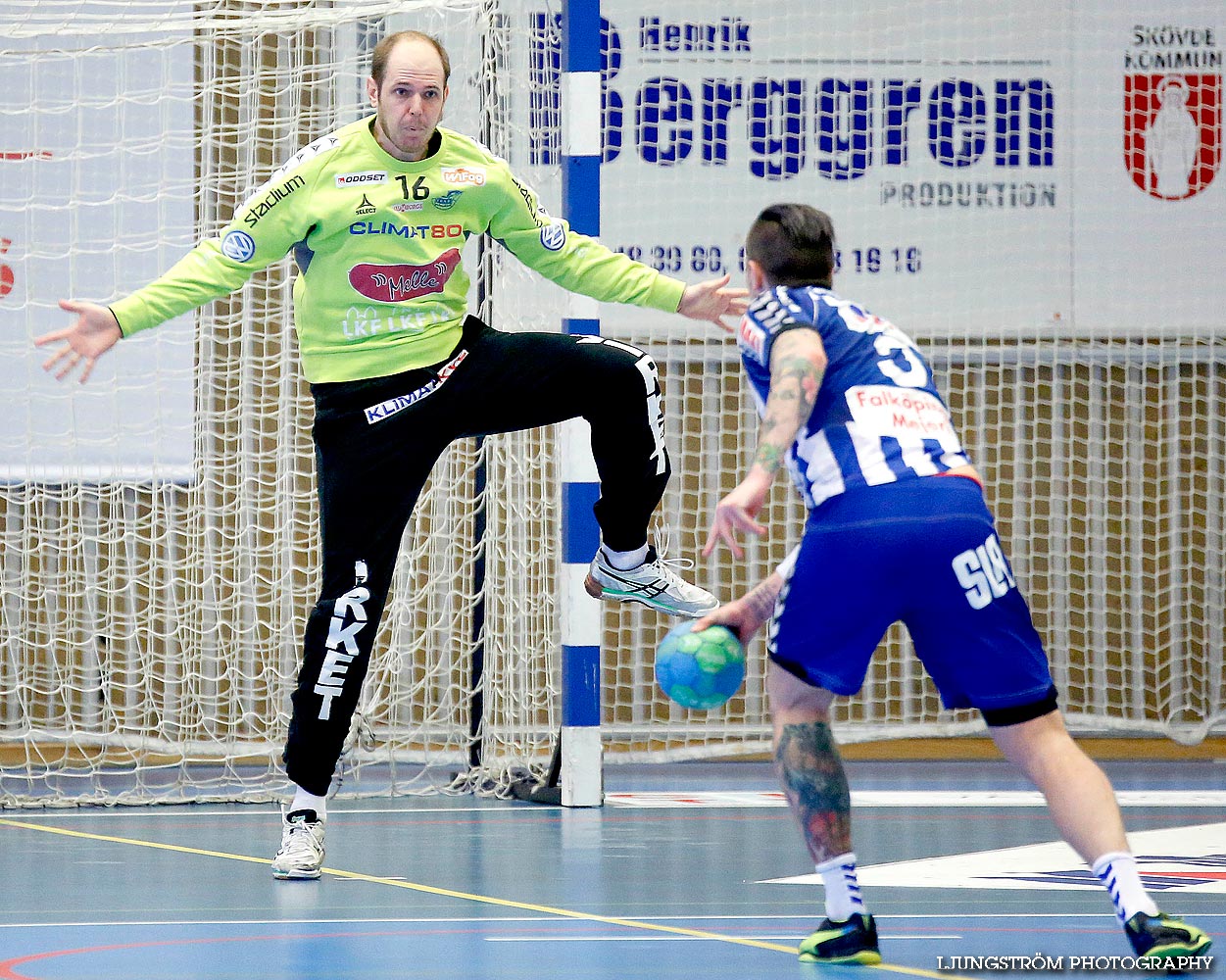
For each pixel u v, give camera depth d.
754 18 28.75
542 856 16.70
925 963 10.50
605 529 15.02
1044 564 29.72
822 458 10.38
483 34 22.73
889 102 29.06
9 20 24.44
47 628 25.66
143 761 24.89
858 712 29.55
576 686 21.64
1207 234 29.81
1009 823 19.94
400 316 14.47
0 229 25.36
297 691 14.96
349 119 26.38
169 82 25.78
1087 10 29.38
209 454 25.95
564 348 14.43
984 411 29.55
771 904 13.48
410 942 11.46
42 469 25.34
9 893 14.07
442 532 25.56
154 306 13.99
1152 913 9.60
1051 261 29.55
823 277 11.16
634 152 28.53
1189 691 29.88
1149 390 29.88
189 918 12.63
